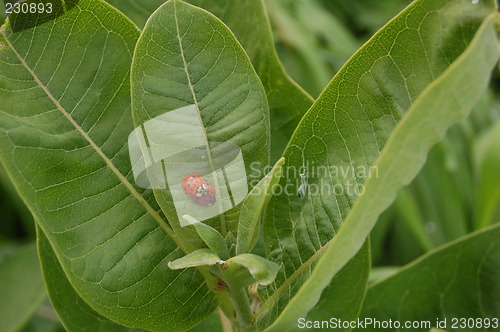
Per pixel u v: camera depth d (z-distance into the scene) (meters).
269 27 0.31
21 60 0.27
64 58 0.27
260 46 0.31
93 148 0.28
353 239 0.24
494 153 0.45
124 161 0.28
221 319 0.30
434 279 0.32
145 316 0.28
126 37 0.28
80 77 0.28
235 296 0.27
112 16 0.27
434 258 0.32
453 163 0.52
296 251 0.28
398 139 0.23
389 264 0.51
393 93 0.27
